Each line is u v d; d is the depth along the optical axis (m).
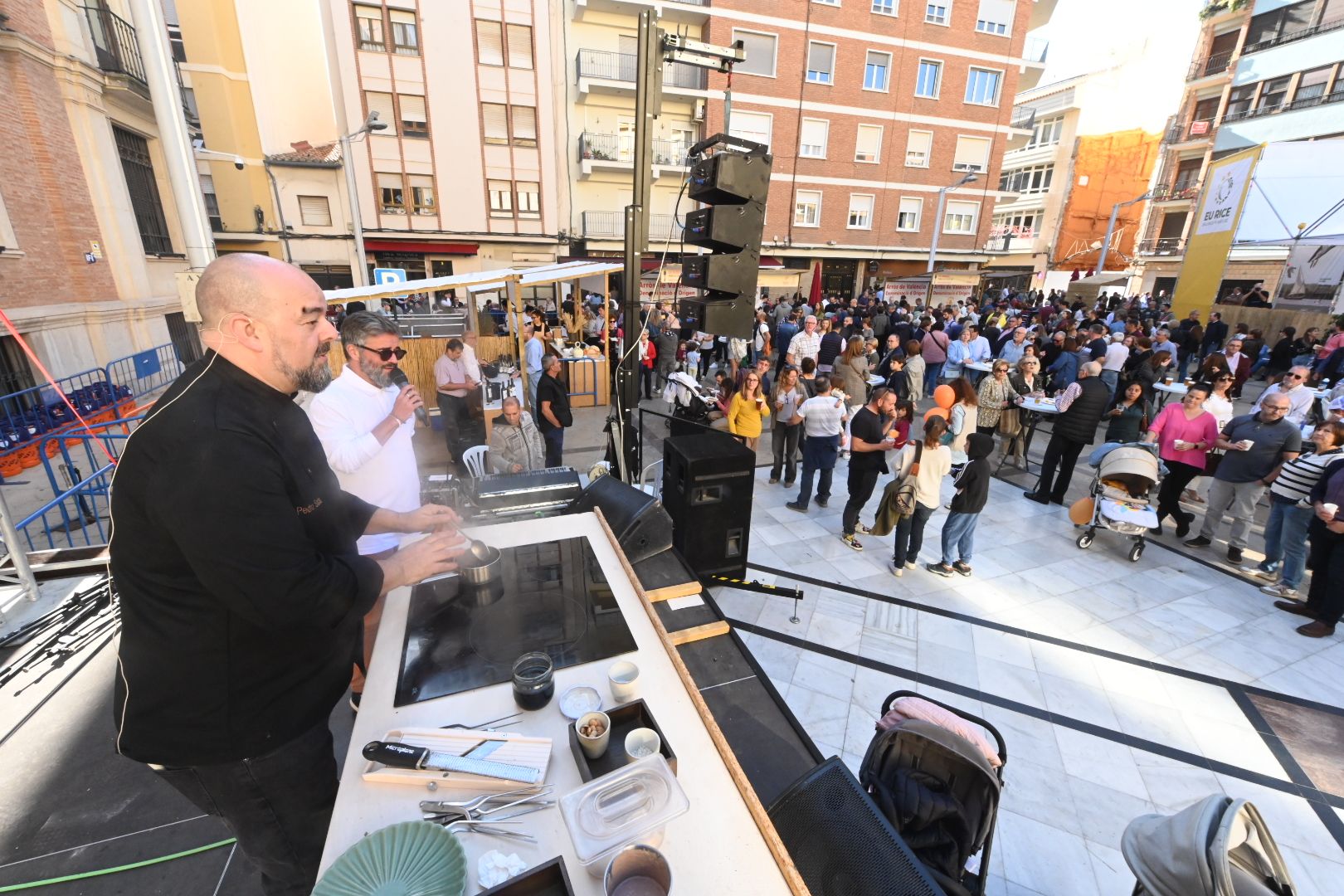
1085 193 28.08
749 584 3.93
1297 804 2.85
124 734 1.33
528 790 1.11
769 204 20.69
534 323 12.21
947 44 20.69
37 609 3.56
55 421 6.67
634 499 2.97
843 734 3.17
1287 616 4.39
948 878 1.78
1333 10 19.00
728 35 18.80
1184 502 6.43
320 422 2.42
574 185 20.08
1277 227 11.42
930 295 19.06
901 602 4.46
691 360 11.17
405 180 18.84
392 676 1.40
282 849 1.56
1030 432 7.72
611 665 1.46
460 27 17.89
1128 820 2.75
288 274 1.28
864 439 4.97
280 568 1.18
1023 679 3.66
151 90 4.18
